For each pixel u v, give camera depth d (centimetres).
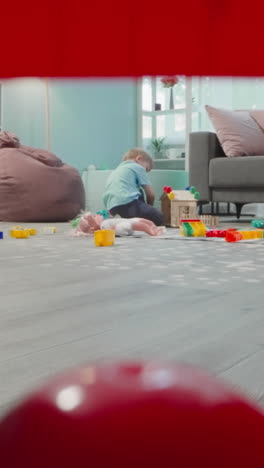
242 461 15
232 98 542
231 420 16
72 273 132
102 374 17
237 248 193
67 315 85
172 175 436
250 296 101
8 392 50
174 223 312
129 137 579
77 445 15
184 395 16
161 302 95
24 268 141
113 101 555
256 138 355
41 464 15
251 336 72
